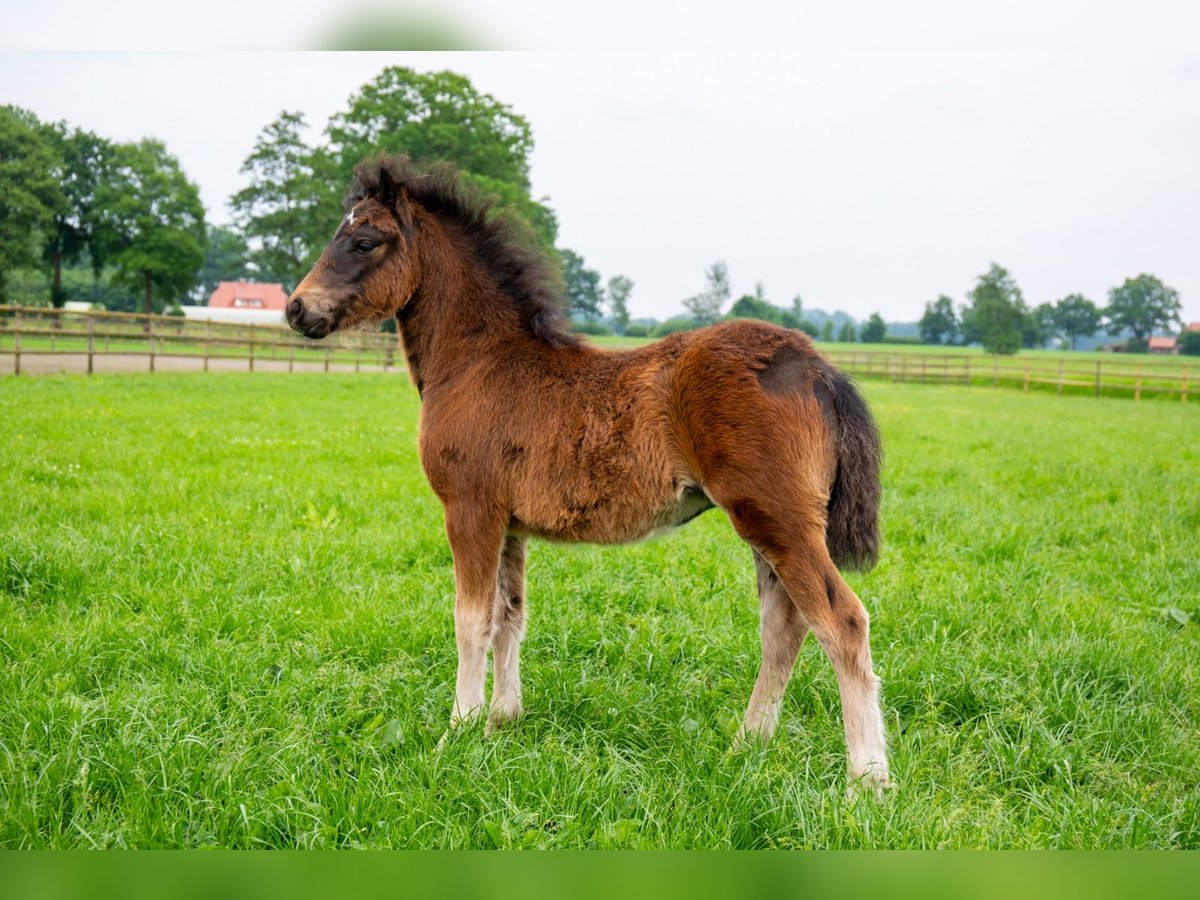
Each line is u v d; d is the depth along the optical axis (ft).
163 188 187.32
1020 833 8.98
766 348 10.37
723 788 9.53
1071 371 106.93
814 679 12.69
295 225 168.66
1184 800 9.71
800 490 10.00
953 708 12.12
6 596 14.92
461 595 11.62
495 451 11.50
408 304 12.97
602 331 231.09
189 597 15.15
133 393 49.85
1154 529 22.21
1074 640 13.70
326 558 17.65
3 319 104.99
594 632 14.46
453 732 10.83
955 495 26.86
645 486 10.72
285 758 10.08
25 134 165.68
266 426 38.65
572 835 8.71
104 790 9.53
